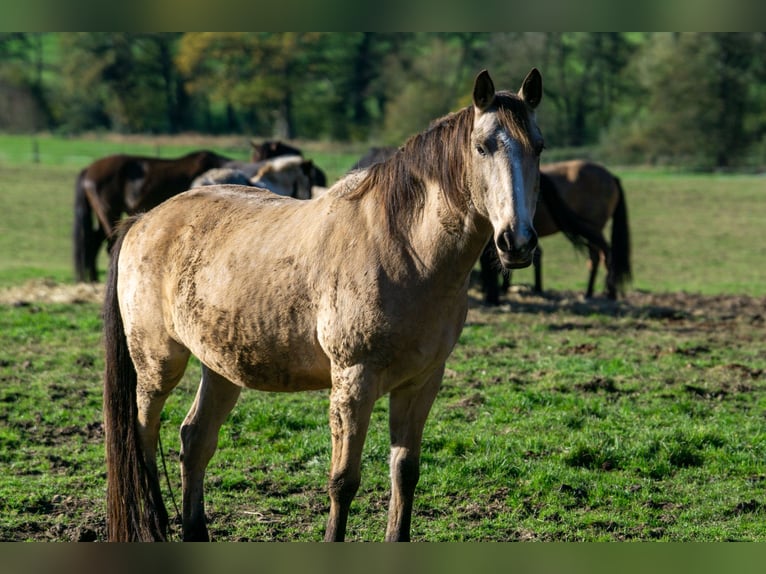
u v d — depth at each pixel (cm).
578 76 8519
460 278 665
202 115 10712
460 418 1188
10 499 887
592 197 2312
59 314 1891
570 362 1502
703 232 4103
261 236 740
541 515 884
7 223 3878
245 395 1277
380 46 9569
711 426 1137
